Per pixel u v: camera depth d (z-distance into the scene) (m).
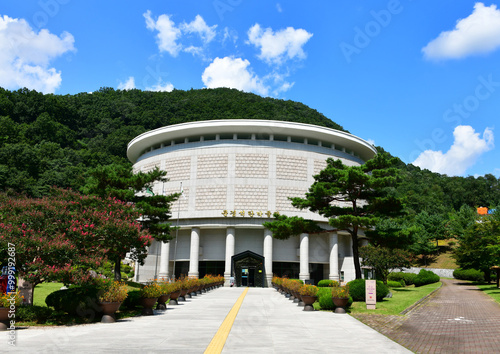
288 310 22.92
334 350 11.36
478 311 24.72
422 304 28.33
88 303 16.95
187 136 60.53
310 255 56.44
